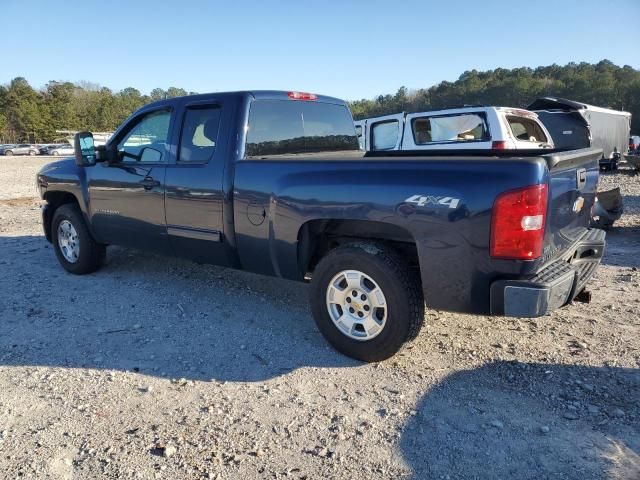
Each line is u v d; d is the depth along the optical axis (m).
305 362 3.88
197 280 5.82
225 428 3.06
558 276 3.29
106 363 3.89
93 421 3.13
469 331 4.37
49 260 6.87
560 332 4.33
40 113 103.25
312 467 2.71
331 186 3.71
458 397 3.35
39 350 4.10
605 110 21.88
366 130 10.55
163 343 4.23
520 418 3.11
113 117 114.75
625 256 6.94
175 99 4.86
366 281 3.74
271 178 4.04
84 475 2.65
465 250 3.26
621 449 2.80
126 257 6.77
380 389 3.47
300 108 5.10
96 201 5.54
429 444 2.88
